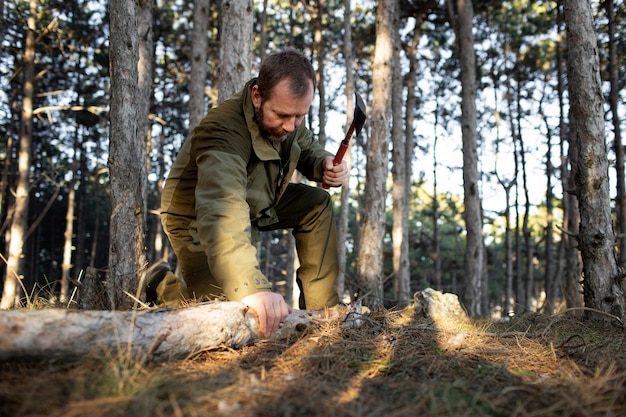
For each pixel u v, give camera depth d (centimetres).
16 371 151
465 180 912
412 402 148
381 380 173
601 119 352
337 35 1578
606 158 353
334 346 213
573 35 357
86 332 158
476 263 879
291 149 263
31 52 1088
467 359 206
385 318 311
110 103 296
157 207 1659
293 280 1156
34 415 120
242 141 232
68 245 1419
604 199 349
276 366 186
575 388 159
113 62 295
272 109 226
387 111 574
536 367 197
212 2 1415
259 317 196
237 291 199
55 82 1600
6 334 143
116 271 287
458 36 1159
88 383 142
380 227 554
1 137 1698
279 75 220
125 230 289
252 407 133
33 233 2356
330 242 288
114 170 291
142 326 172
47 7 1316
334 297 290
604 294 343
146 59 681
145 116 672
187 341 184
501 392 160
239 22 468
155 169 2120
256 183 249
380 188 561
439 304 362
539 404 149
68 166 1944
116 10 295
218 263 201
